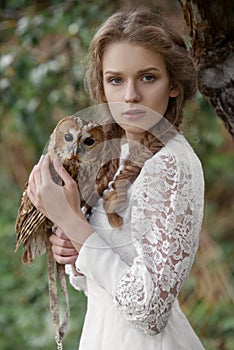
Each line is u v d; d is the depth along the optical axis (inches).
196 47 137.9
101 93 114.0
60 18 217.6
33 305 264.5
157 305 102.0
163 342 108.3
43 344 244.1
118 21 109.3
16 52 223.1
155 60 107.5
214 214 280.2
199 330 232.4
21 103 230.4
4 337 251.1
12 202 322.0
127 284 102.9
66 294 115.5
